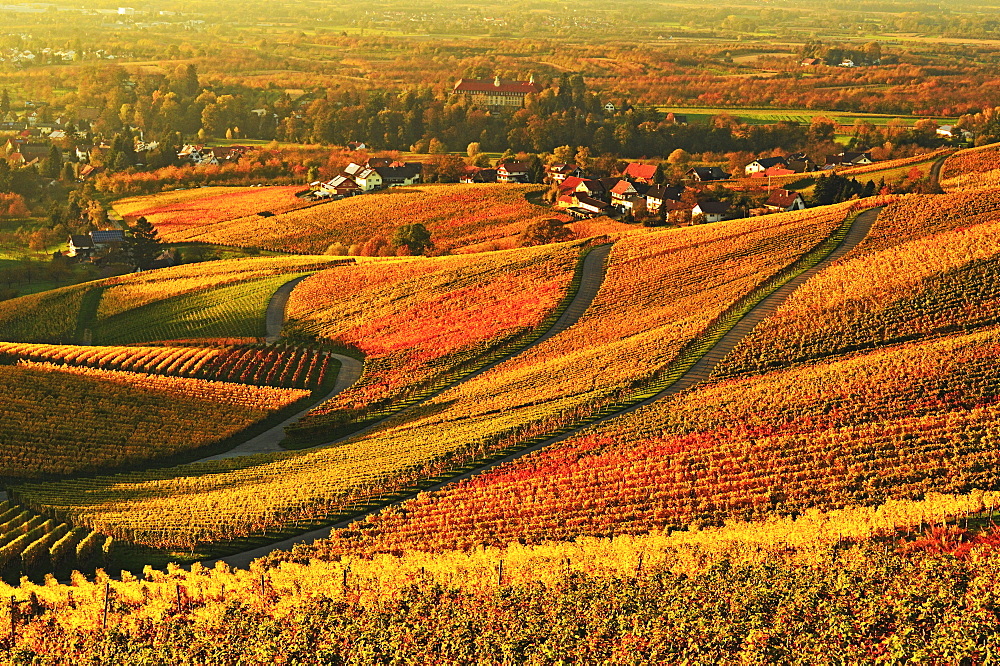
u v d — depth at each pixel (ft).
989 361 452.76
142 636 303.68
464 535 368.07
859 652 256.11
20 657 294.46
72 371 564.30
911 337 505.66
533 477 407.64
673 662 265.34
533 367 545.03
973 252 579.07
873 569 287.89
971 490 347.15
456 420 485.97
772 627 270.05
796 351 507.71
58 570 359.66
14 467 452.35
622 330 579.89
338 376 574.15
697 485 386.11
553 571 316.19
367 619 300.20
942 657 249.14
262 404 530.27
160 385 549.95
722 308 579.07
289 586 327.26
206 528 385.29
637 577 306.76
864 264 605.31
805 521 336.29
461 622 291.99
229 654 290.35
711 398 463.83
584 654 272.31
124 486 436.35
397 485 414.62
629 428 443.32
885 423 412.16
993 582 271.69
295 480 429.79
